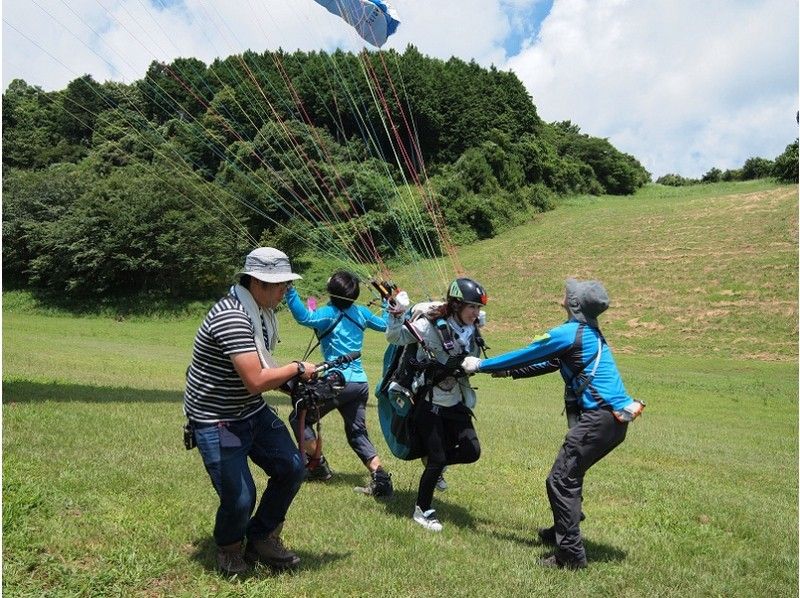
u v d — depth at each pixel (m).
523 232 55.16
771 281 35.34
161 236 41.69
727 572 4.66
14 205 47.06
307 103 41.97
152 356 23.08
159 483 5.24
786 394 19.41
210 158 36.59
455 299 5.09
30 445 5.93
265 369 3.74
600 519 5.78
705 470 8.55
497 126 68.75
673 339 31.28
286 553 4.00
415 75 62.16
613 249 45.34
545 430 10.55
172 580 3.70
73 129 60.34
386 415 5.86
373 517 5.12
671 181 95.69
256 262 3.82
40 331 33.22
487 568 4.28
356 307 6.38
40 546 3.78
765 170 86.69
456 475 6.96
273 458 3.91
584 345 4.64
